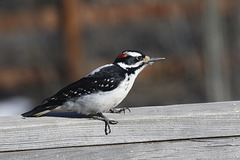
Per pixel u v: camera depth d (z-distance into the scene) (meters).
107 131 5.33
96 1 15.35
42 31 13.80
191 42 17.05
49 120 5.46
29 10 14.02
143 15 14.44
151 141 5.35
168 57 16.06
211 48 14.90
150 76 15.27
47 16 13.54
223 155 5.33
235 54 15.60
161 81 16.09
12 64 15.55
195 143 5.34
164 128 5.34
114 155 5.31
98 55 16.64
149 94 15.91
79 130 5.33
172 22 16.55
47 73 14.64
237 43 15.74
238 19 15.70
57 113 6.10
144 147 5.34
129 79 6.18
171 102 15.64
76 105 5.97
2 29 13.73
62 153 5.30
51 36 15.55
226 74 15.17
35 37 15.74
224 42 16.05
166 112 5.51
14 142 5.26
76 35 13.52
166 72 15.33
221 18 15.23
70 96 5.95
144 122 5.35
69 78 13.73
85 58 15.30
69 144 5.31
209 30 14.84
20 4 16.44
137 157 5.33
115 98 6.04
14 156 5.26
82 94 5.94
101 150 5.32
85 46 15.79
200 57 15.30
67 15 13.39
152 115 5.39
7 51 15.73
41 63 15.15
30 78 14.62
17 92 15.46
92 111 6.04
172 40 17.30
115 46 17.03
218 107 5.65
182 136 5.34
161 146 5.34
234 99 15.33
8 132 5.25
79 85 5.96
